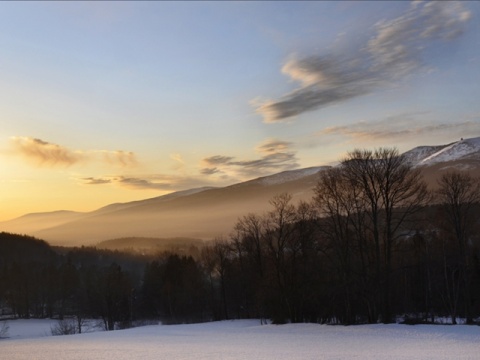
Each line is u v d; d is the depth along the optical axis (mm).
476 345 41312
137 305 135500
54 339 64562
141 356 39594
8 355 42875
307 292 74812
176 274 129625
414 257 81125
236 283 106438
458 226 67125
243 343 49188
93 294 125188
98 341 56812
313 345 44844
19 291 162750
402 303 82812
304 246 75688
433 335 49000
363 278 66125
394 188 63094
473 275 80938
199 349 44062
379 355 36062
